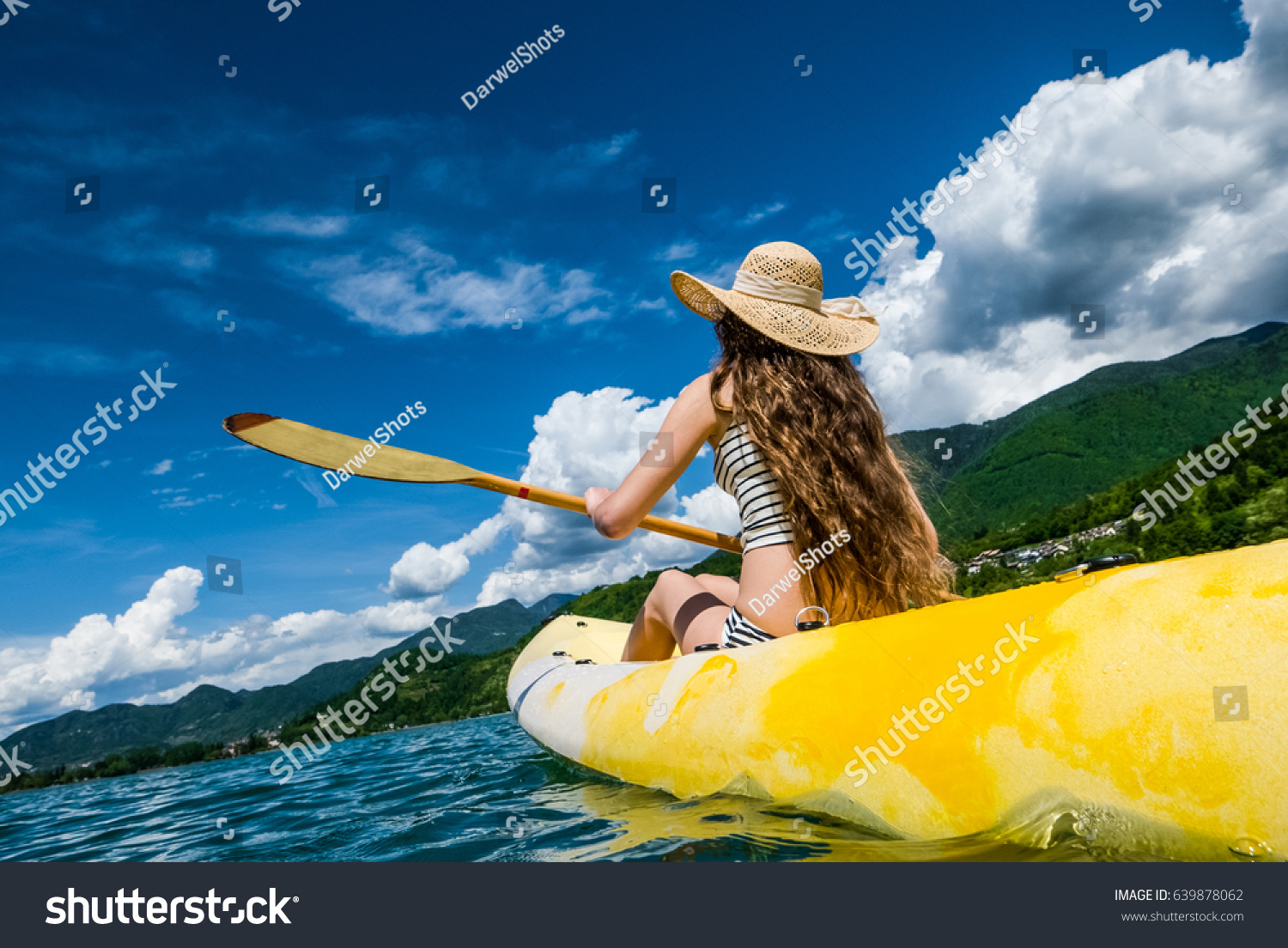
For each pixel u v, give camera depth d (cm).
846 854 125
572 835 155
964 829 119
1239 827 91
